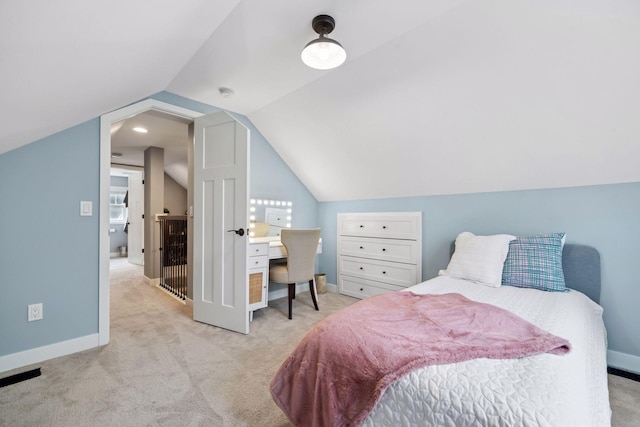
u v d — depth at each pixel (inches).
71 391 62.6
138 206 231.5
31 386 64.5
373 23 65.1
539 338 40.8
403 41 71.3
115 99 76.4
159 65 70.2
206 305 103.9
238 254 97.1
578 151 75.6
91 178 84.7
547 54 62.1
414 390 34.3
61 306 79.5
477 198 102.5
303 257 113.5
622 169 73.5
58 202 79.4
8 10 28.2
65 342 79.7
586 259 79.1
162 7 43.9
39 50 37.3
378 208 133.0
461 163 96.4
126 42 48.4
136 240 232.8
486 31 62.9
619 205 76.2
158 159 176.7
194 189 108.8
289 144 131.1
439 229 112.7
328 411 40.4
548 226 87.7
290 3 57.9
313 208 157.1
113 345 85.7
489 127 82.1
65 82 50.6
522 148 82.5
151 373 70.2
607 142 70.7
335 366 42.0
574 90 65.6
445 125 88.1
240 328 96.0
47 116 62.3
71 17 34.0
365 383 38.0
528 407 28.7
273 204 138.6
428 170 105.8
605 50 57.2
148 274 168.1
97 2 33.9
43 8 29.9
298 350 48.9
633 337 74.4
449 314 50.8
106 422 53.3
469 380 33.0
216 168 102.7
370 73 84.0
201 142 107.3
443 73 75.4
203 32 63.1
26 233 74.6
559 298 67.1
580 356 39.5
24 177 74.4
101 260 85.9
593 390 40.5
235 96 106.7
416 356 37.0
